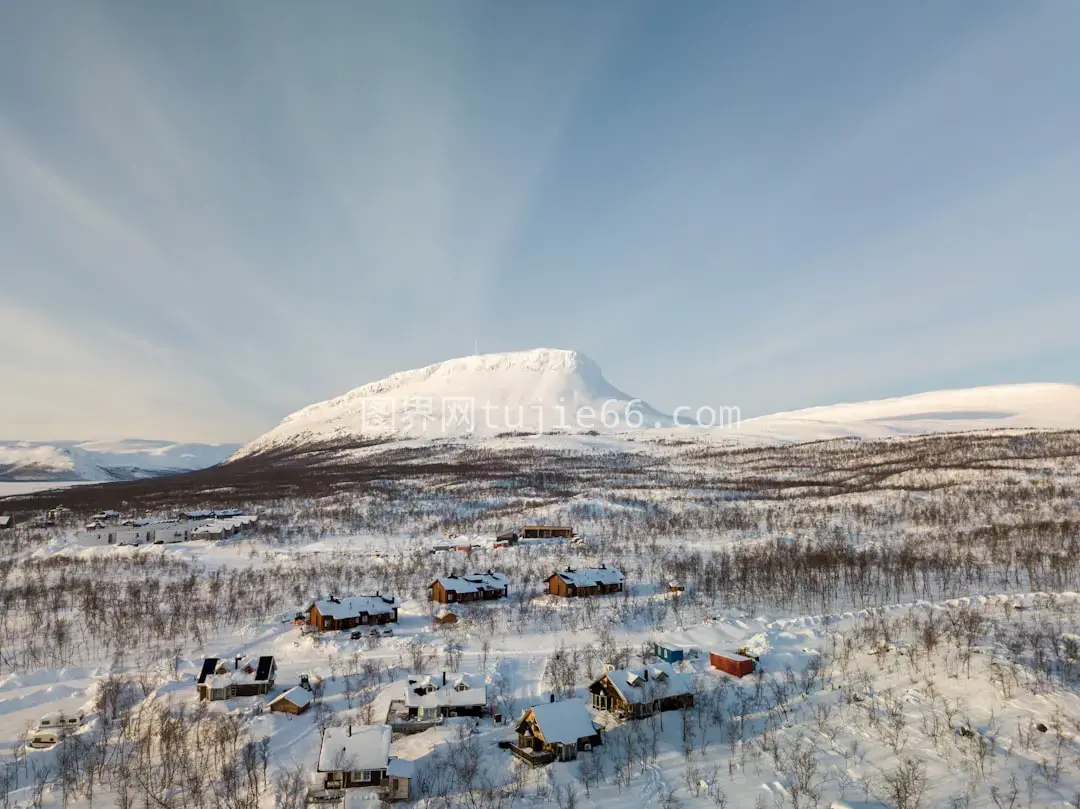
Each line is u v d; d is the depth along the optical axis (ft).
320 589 351.05
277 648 268.41
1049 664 184.85
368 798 151.74
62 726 190.60
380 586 359.46
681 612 290.56
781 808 137.18
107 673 237.86
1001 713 162.71
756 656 223.51
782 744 165.27
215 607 315.17
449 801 148.87
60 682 229.66
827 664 213.46
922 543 384.06
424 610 313.94
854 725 170.09
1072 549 330.34
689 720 184.24
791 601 294.66
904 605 266.98
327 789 155.33
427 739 182.91
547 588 343.26
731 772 154.51
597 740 173.99
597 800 145.79
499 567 397.19
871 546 384.88
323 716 199.11
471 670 230.27
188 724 194.80
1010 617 233.55
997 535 380.58
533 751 168.66
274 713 202.18
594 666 228.63
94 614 300.61
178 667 242.58
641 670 198.59
